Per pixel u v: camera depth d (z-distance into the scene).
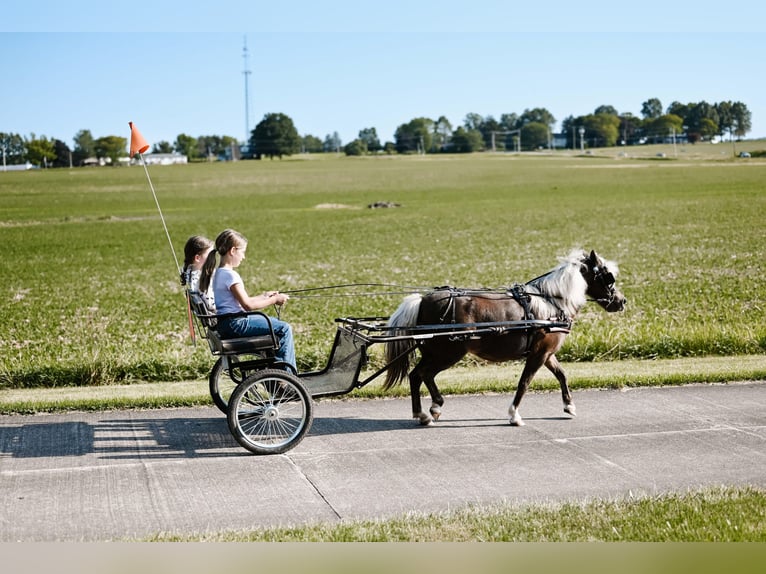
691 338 14.41
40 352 16.06
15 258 38.84
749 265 28.91
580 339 14.38
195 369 13.20
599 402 10.88
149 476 8.00
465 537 6.32
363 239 44.72
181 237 48.34
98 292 27.34
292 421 9.88
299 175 113.19
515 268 31.03
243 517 6.92
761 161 110.81
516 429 9.65
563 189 79.38
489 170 116.38
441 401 9.87
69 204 74.00
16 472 8.07
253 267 34.03
